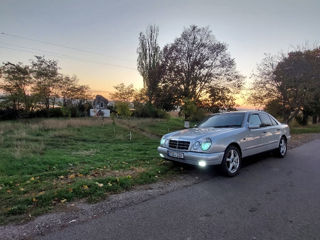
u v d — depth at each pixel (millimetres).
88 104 34781
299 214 2836
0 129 14312
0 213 2865
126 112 17203
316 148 8469
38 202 3191
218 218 2748
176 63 20500
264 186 3984
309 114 28281
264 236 2320
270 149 6016
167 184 4109
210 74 20688
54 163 6262
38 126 15531
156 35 29594
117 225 2588
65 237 2336
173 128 18234
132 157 6770
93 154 7535
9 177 4688
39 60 26250
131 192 3684
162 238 2309
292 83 16453
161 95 21656
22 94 24656
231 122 5453
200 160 4176
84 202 3246
